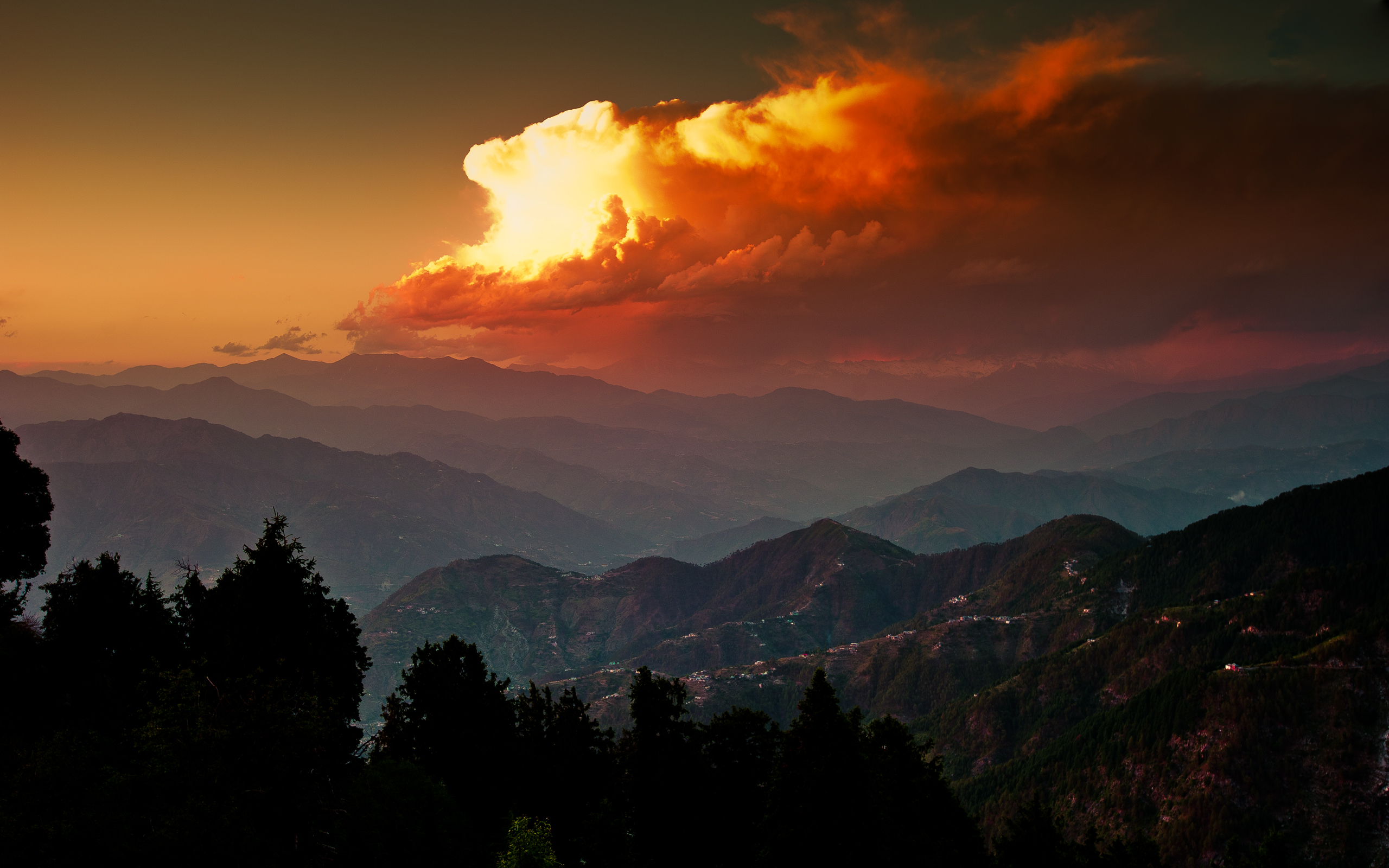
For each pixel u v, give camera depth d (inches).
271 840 1667.1
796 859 2106.3
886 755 2699.3
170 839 1492.4
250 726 1793.8
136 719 2044.8
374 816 1871.3
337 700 2455.7
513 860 1975.9
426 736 2637.8
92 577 2613.2
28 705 2285.9
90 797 1539.1
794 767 2188.7
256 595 2615.7
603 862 2322.8
